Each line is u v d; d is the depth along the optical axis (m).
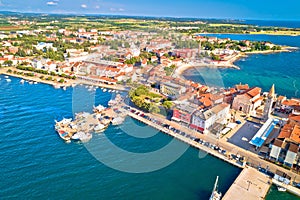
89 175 73.94
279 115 119.50
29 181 71.56
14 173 74.88
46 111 122.12
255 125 107.94
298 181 73.75
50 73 185.62
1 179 72.25
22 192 67.56
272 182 73.94
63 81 166.88
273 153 81.75
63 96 144.00
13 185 70.00
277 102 127.44
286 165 80.06
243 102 119.25
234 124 105.25
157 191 68.81
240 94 123.81
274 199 68.38
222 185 72.62
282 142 81.12
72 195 66.62
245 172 77.62
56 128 101.94
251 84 186.00
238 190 70.00
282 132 85.81
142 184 70.75
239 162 82.06
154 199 66.19
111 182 71.19
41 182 71.19
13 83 169.00
